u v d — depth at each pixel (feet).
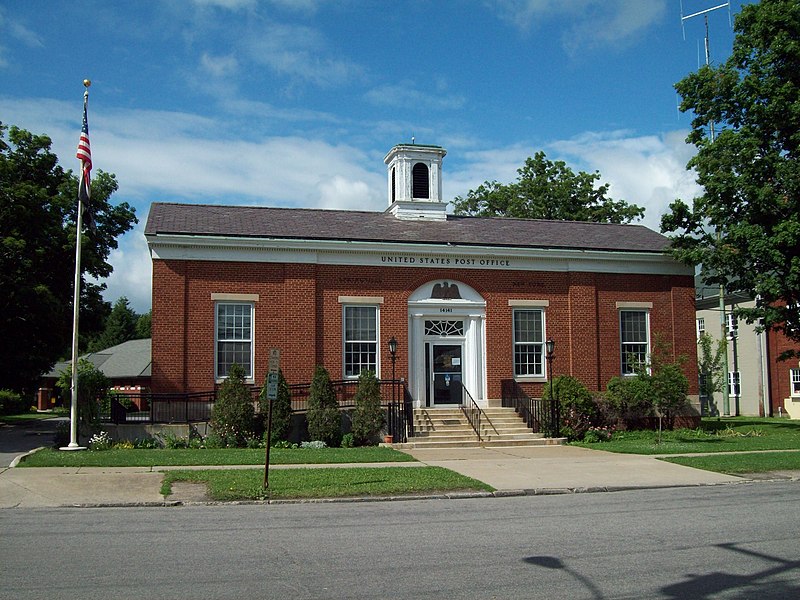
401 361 82.99
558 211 170.60
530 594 24.48
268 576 26.63
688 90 94.48
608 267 90.89
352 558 29.48
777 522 37.32
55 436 80.84
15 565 28.14
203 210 88.43
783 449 70.64
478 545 31.96
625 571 27.48
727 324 138.62
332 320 81.46
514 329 87.56
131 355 166.30
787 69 87.81
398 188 97.60
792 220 83.46
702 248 90.22
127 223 123.65
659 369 80.07
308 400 74.23
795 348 126.41
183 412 75.72
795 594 24.56
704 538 33.42
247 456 61.62
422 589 25.02
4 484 47.80
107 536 33.63
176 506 42.57
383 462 60.49
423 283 84.84
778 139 89.66
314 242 80.59
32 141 107.86
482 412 81.97
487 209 178.50
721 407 144.77
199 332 77.51
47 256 103.09
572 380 82.23
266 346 79.20
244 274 79.30
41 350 107.14
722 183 87.97
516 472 56.03
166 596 24.11
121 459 58.29
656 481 52.54
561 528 35.94
